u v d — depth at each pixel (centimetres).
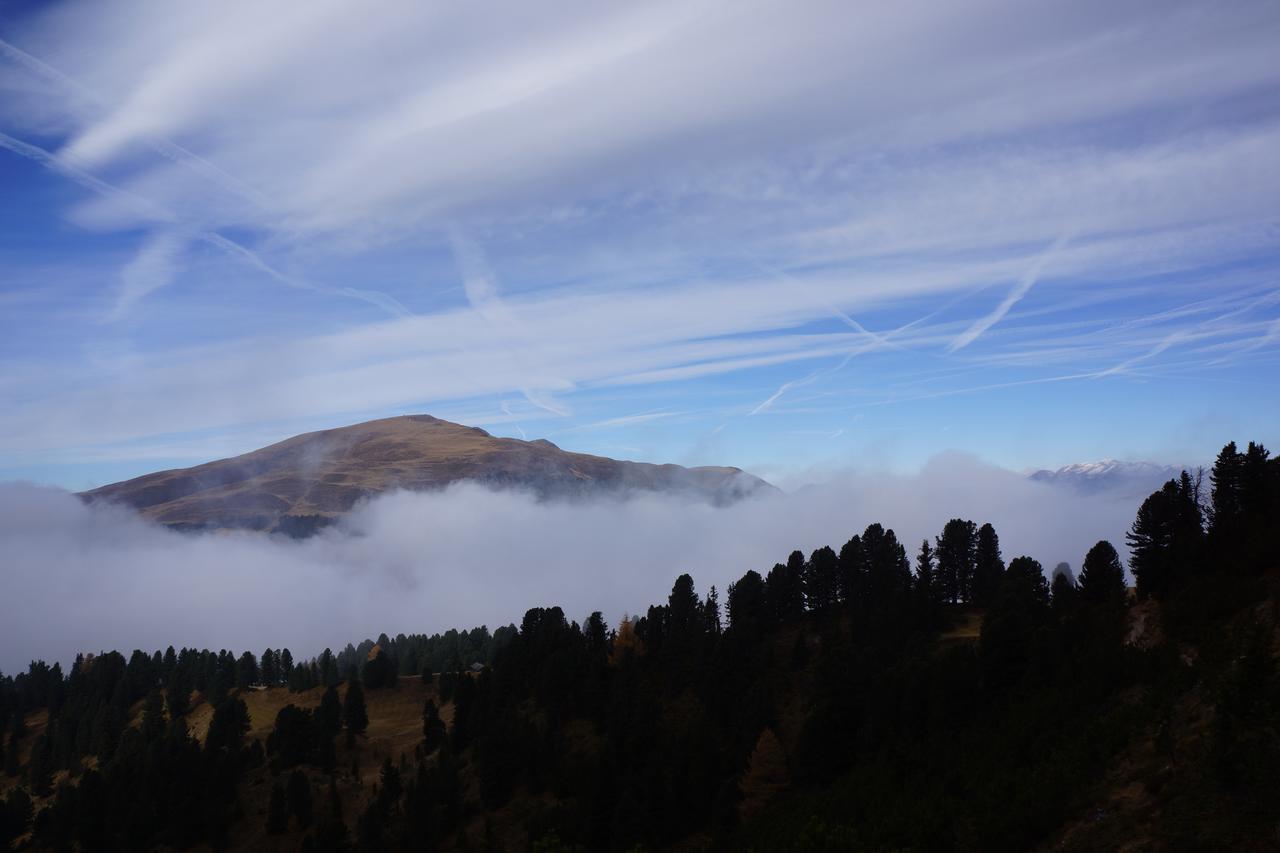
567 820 10625
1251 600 7144
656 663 13500
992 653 9069
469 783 12675
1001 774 6688
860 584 13350
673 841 9850
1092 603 9956
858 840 6519
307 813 13200
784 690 11694
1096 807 5666
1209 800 5116
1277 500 8306
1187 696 6347
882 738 9162
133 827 13800
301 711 15100
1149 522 8938
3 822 16238
